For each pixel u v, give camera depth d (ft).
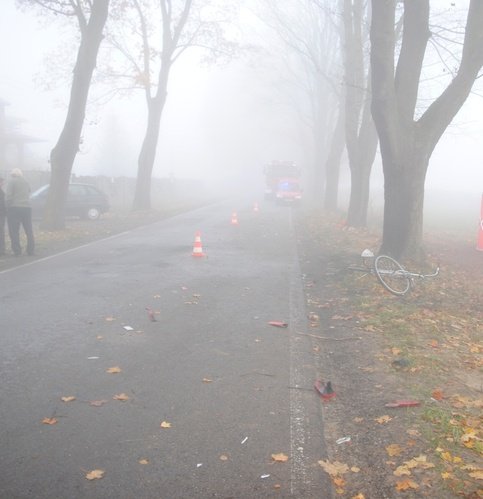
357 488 11.69
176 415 14.84
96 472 11.85
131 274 34.45
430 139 36.96
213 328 23.36
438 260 42.63
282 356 20.07
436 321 25.27
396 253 38.17
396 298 29.84
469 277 37.35
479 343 22.38
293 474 12.10
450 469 12.19
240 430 14.10
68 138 55.21
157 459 12.51
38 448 12.85
